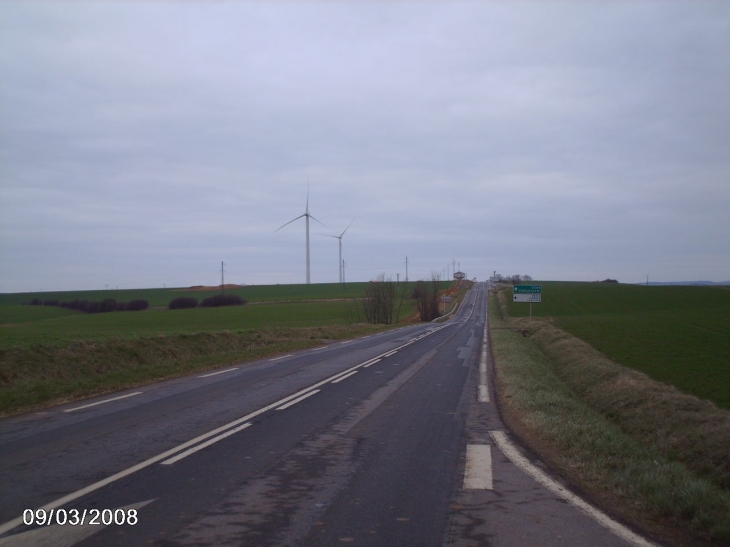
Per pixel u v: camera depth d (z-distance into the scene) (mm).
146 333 26266
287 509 5836
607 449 8305
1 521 5480
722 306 67375
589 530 5371
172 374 16953
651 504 6035
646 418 13344
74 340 19844
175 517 5586
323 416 10906
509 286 151250
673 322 43656
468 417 10984
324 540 5078
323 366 19891
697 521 5547
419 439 9070
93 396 13109
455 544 5031
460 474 7137
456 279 179500
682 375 19797
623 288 101062
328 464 7539
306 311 77688
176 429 9594
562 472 7246
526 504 6055
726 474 8641
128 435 9125
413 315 87688
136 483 6629
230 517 5598
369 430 9711
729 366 21891
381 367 19859
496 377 17312
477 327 54844
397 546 4977
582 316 57625
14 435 9086
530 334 43594
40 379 15352
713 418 11867
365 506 5953
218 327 50719
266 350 24969
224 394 13461
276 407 11789
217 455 7938
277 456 7926
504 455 8078
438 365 20766
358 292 114562
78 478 6820
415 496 6285
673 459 10062
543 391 13742
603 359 23141
